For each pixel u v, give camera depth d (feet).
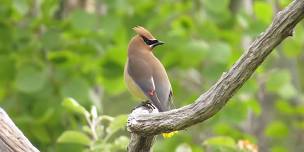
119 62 47.50
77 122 45.93
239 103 45.78
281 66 57.82
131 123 23.45
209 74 46.37
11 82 47.57
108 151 33.40
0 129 26.53
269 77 49.26
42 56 48.11
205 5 47.11
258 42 21.70
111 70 47.57
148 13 50.39
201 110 22.47
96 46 47.11
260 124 56.39
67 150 44.55
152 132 23.38
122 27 49.34
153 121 23.20
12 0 46.29
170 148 45.60
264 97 57.11
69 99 32.91
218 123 45.68
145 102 32.27
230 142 35.04
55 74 46.62
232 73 22.00
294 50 50.39
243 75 21.94
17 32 48.11
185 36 48.26
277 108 53.67
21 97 46.91
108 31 46.65
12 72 47.26
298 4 21.11
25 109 46.85
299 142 57.31
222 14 48.21
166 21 49.70
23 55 47.73
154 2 51.52
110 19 46.75
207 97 22.39
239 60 21.94
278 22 21.39
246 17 48.19
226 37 49.01
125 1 47.67
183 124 22.82
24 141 26.61
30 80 45.75
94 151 33.30
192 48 46.44
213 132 46.11
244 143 35.14
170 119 22.95
